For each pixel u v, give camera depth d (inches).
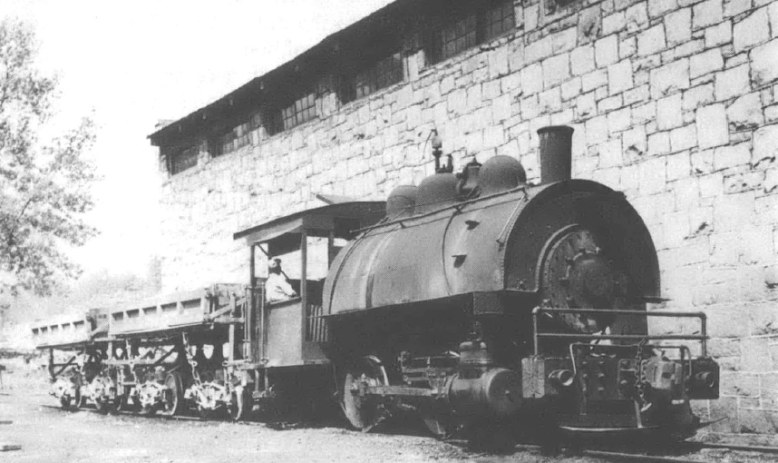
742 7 445.1
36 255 1173.1
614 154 510.6
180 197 1048.8
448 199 447.8
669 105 480.4
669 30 483.2
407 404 437.4
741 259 438.3
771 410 419.8
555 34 557.9
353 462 345.7
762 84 434.0
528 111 575.8
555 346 374.6
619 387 359.6
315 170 807.7
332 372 531.8
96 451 410.9
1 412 751.1
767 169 429.4
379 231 489.4
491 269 369.4
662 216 479.2
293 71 815.7
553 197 382.9
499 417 353.7
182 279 1034.7
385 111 717.3
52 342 831.7
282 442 433.4
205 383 601.0
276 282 563.5
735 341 437.7
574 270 374.9
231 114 950.4
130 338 698.2
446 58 662.5
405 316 432.8
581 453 352.5
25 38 1168.2
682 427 383.6
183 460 368.8
